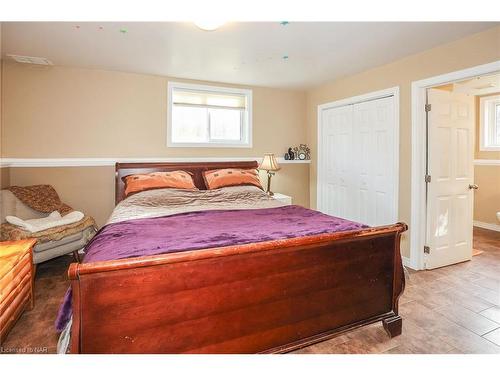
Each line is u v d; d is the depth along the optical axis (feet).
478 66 8.51
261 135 14.83
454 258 11.02
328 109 14.47
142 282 4.53
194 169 12.89
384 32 8.40
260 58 10.52
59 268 10.57
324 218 8.27
